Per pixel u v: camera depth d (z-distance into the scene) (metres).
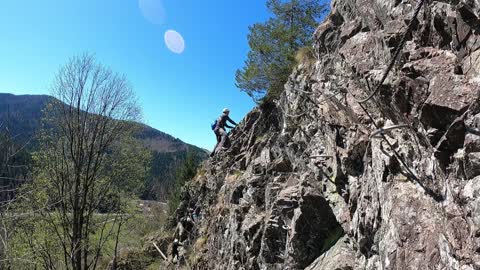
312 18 15.90
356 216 6.24
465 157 3.49
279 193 9.74
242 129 19.77
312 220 8.05
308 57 11.72
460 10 3.90
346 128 6.98
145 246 27.11
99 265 26.62
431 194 4.17
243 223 11.94
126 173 21.58
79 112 19.98
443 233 3.77
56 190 18.77
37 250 17.72
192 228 21.59
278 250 9.34
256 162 13.30
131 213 21.62
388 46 5.27
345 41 7.59
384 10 5.95
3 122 12.95
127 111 21.66
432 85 4.04
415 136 4.52
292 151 10.87
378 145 5.50
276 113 15.56
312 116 9.59
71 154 19.42
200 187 23.31
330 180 7.43
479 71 3.63
